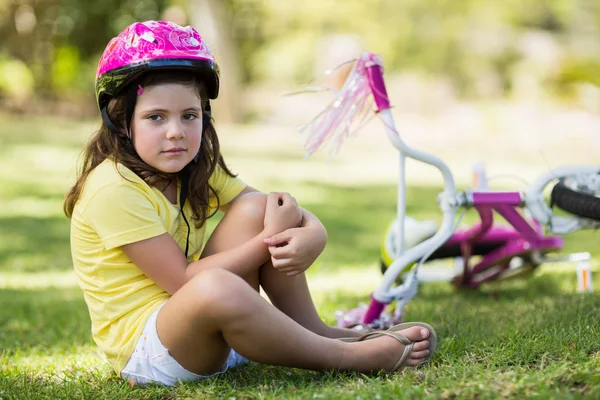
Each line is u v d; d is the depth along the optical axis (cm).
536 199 360
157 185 288
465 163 1488
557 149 1692
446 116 2075
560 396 221
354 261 630
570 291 432
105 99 284
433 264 541
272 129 2034
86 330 390
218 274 252
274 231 276
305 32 2466
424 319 367
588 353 276
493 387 238
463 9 2475
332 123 339
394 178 1290
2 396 266
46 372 305
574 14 2583
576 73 2272
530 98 2252
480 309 394
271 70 2438
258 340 253
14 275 577
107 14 2173
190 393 261
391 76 2352
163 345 265
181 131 275
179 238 293
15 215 862
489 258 438
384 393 238
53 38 2119
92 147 288
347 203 991
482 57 2411
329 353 267
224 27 2086
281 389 256
